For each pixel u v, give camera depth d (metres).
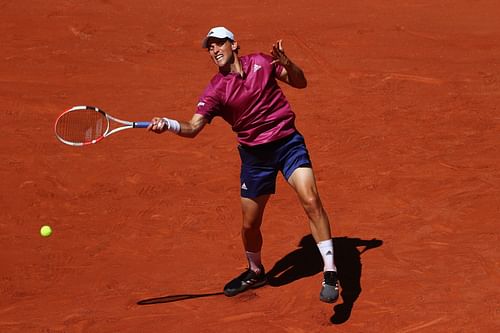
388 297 28.34
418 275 29.70
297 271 30.45
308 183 26.61
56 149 43.16
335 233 33.31
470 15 67.31
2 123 46.66
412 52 58.44
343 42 60.38
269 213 35.41
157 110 48.56
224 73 26.52
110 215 35.81
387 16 66.88
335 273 26.02
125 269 31.08
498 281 29.16
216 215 35.47
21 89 51.59
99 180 39.41
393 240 32.50
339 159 41.25
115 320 27.55
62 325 27.31
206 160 41.66
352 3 70.75
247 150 27.16
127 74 54.53
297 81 27.36
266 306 28.19
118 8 68.50
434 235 32.81
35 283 30.25
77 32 62.06
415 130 45.00
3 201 37.22
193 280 30.11
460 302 27.88
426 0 71.62
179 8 69.06
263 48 59.34
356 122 46.34
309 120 46.69
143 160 41.62
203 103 26.55
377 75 53.78
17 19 64.62
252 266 29.22
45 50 58.53
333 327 26.72
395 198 36.47
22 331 26.97
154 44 60.22
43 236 31.89
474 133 44.47
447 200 36.06
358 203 36.09
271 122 26.66
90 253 32.47
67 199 37.47
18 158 41.97
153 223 34.94
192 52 58.78
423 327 26.53
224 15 67.25
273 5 70.06
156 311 28.05
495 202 35.62
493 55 57.91
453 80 52.97
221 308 28.16
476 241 32.12
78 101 49.94
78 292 29.52
